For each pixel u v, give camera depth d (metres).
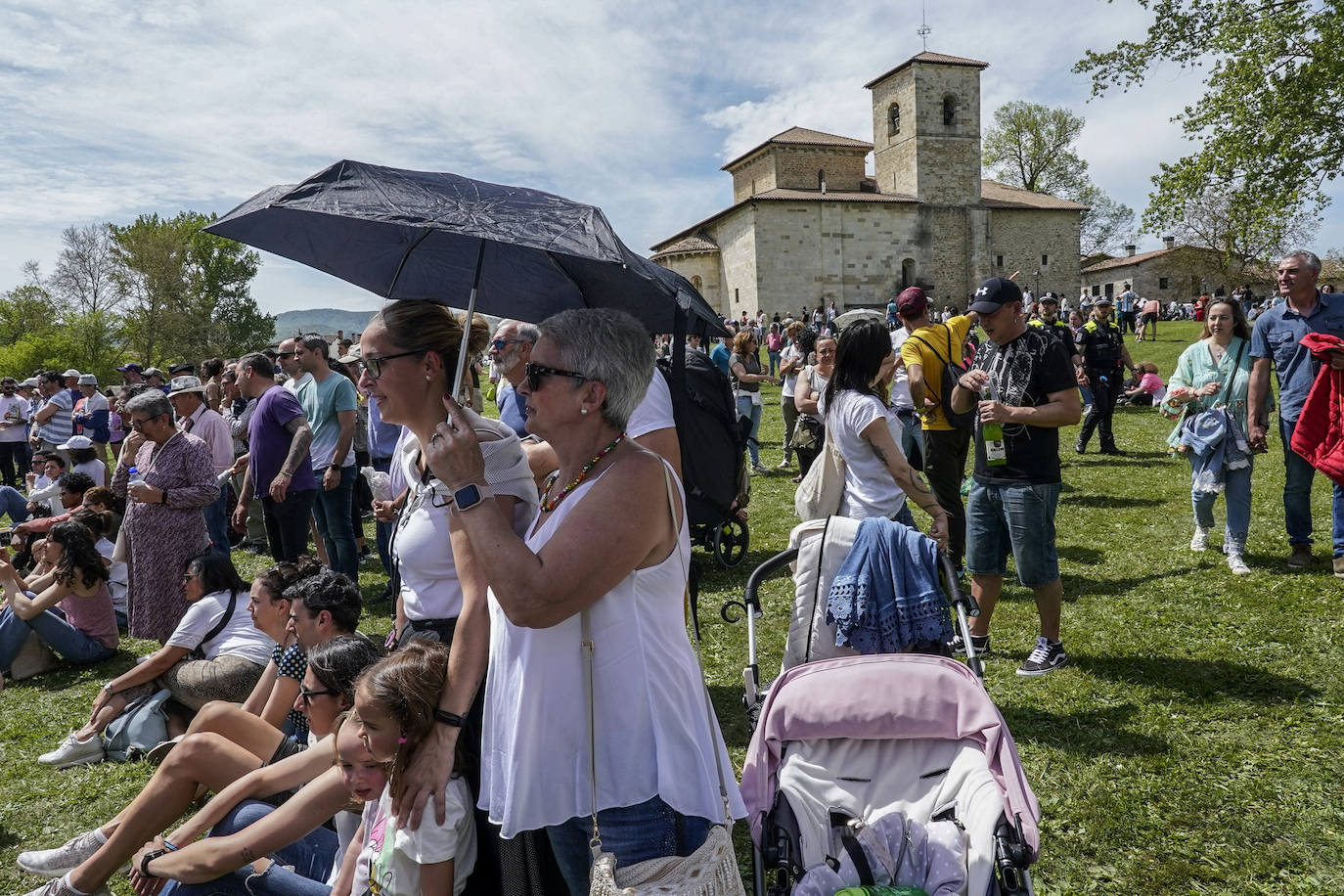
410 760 2.43
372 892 2.52
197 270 76.62
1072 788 3.82
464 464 1.99
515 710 2.10
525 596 1.89
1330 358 5.82
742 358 12.66
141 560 6.09
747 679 3.46
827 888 2.54
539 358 2.04
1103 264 83.19
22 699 6.01
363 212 2.33
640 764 2.04
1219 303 6.71
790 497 10.93
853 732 3.05
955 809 2.84
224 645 4.95
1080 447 12.65
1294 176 21.12
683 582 2.17
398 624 3.05
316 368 7.04
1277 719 4.26
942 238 58.97
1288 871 3.19
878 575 3.59
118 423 15.25
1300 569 6.40
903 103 59.41
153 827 3.31
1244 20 21.36
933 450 6.26
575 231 2.41
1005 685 4.89
